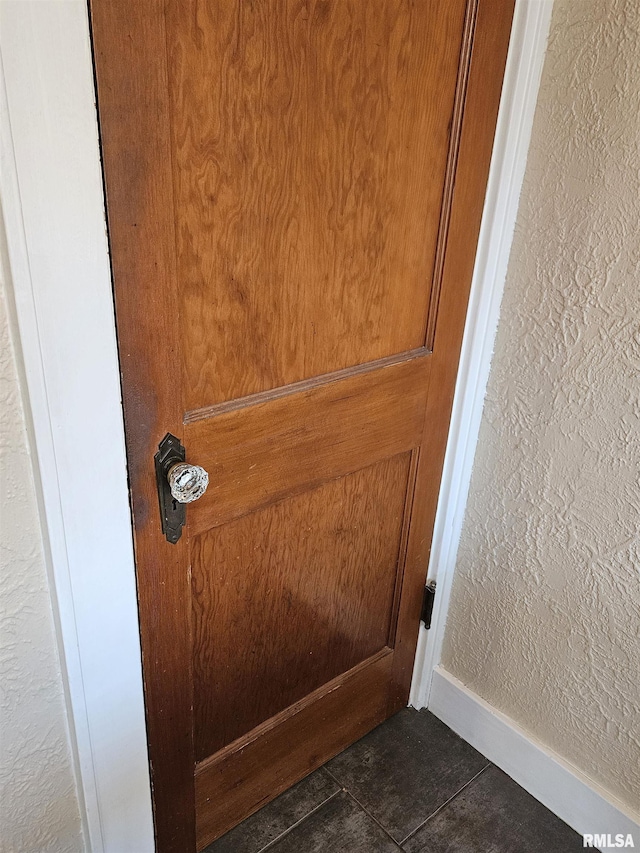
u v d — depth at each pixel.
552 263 1.19
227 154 0.86
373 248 1.08
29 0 0.64
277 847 1.38
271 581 1.22
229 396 1.00
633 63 1.01
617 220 1.09
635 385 1.13
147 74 0.75
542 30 1.08
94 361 0.82
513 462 1.35
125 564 0.96
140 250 0.81
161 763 1.18
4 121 0.66
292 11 0.84
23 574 0.87
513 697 1.51
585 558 1.29
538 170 1.16
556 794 1.46
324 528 1.27
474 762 1.58
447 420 1.37
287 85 0.88
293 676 1.38
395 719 1.67
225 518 1.08
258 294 0.97
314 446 1.15
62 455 0.83
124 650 1.02
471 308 1.28
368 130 0.98
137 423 0.90
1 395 0.77
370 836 1.41
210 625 1.16
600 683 1.33
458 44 1.03
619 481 1.20
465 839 1.42
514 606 1.44
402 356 1.22
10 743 0.96
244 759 1.35
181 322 0.90
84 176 0.73
